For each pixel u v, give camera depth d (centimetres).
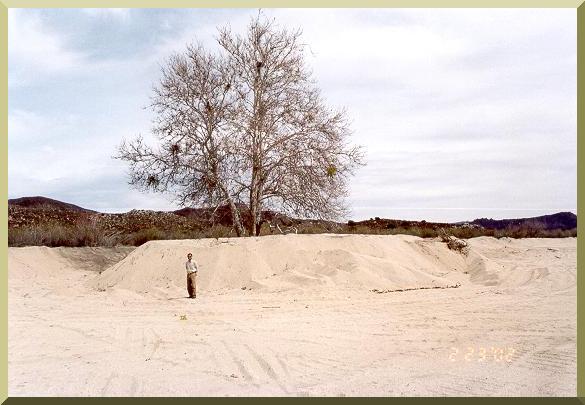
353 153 2798
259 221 2833
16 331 1188
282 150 2714
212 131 2731
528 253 3103
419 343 1073
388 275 2042
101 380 812
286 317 1376
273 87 2747
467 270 2461
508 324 1270
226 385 789
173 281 2019
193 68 2731
